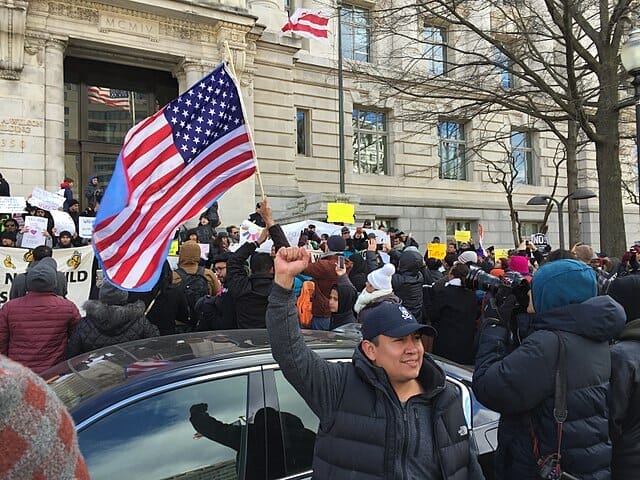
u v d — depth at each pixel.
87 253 8.08
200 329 5.95
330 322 6.15
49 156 15.38
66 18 15.74
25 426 1.08
